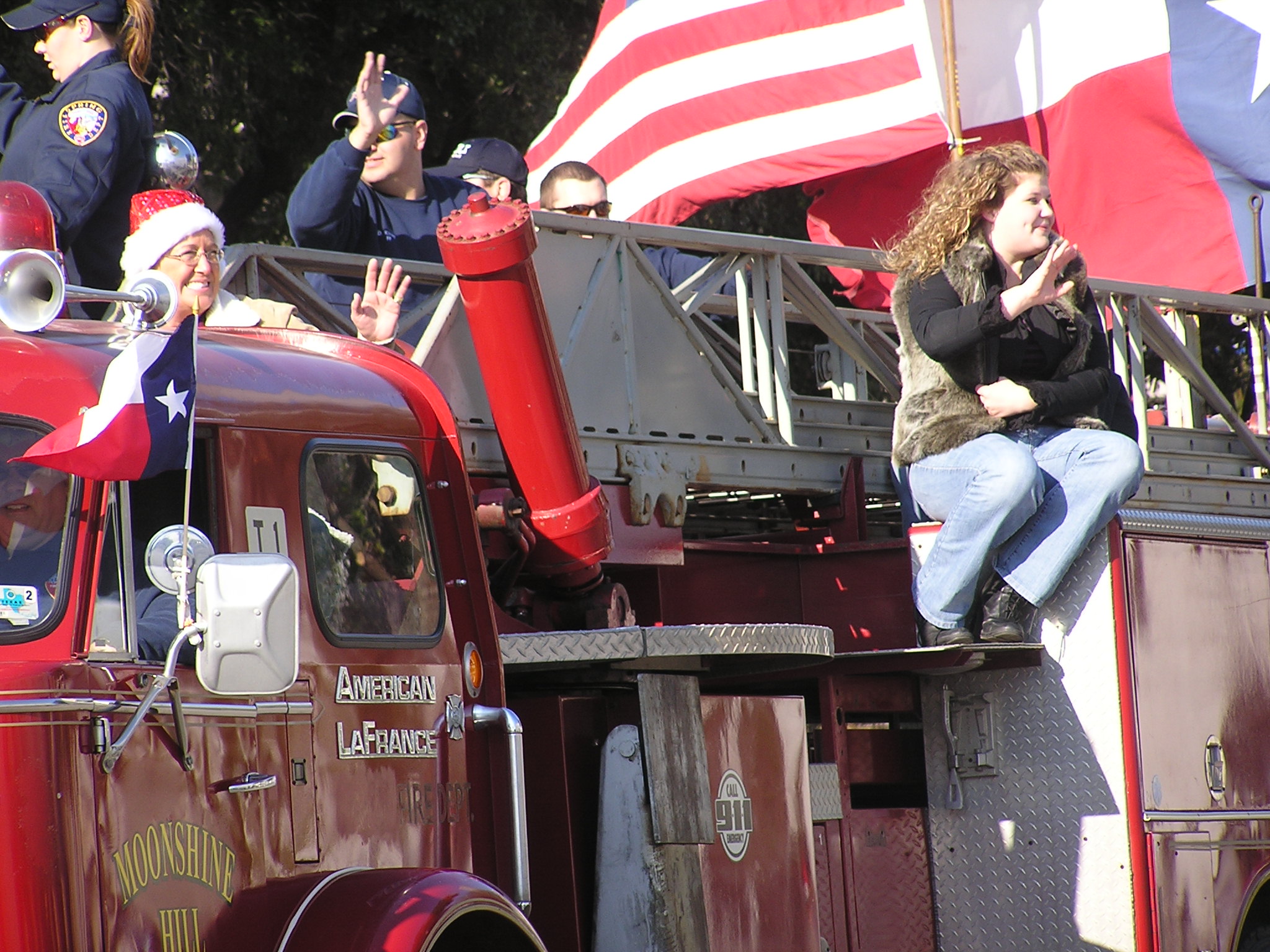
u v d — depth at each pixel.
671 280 25.38
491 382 16.75
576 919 15.66
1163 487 27.02
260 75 47.31
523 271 16.30
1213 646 21.86
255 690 10.58
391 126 22.88
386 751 13.62
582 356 19.89
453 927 13.70
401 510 14.45
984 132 31.83
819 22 32.47
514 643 15.35
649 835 15.62
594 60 35.66
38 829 10.34
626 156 34.62
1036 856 20.81
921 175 33.28
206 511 12.66
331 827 12.92
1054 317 21.11
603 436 19.83
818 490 22.77
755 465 21.86
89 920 10.54
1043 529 20.66
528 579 17.75
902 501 22.91
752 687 21.66
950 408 20.83
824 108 32.22
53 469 11.05
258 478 13.05
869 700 21.23
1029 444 21.11
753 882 16.83
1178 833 20.72
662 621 20.78
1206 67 30.80
